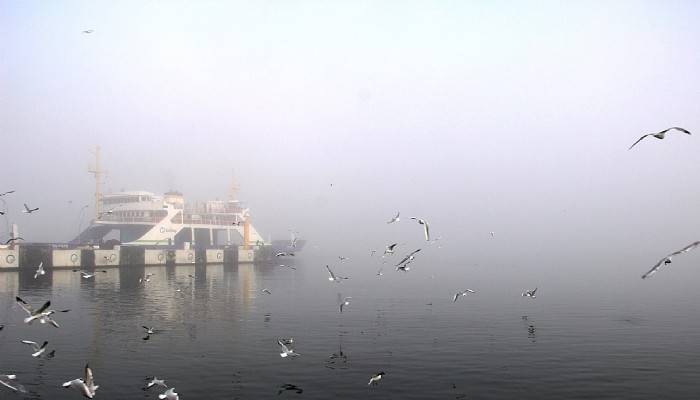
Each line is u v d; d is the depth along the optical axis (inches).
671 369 1435.8
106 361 1539.1
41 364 1499.8
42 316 847.7
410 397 1217.4
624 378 1354.6
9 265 4827.8
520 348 1695.4
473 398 1209.4
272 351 1669.5
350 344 1769.2
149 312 2529.5
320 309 2632.9
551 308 2618.1
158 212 7022.6
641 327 2068.2
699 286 3757.4
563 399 1199.6
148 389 1273.4
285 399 1204.5
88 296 3171.8
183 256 6333.7
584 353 1622.8
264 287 3833.7
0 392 1241.4
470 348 1700.3
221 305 2797.7
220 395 1229.7
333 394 1238.9
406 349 1690.5
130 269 5531.5
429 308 2645.2
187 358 1576.0
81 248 5679.1
